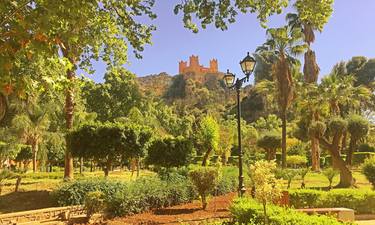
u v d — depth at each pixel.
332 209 10.41
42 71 6.50
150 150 21.72
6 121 24.66
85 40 5.92
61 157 41.19
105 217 12.02
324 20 6.73
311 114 36.53
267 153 44.91
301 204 13.45
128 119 45.56
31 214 11.07
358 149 48.69
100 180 14.51
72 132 16.72
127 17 7.37
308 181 25.66
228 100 129.38
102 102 55.75
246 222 7.64
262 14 6.59
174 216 12.10
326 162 43.41
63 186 13.93
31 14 3.89
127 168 45.03
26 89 4.64
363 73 69.25
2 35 3.88
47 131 34.72
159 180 15.47
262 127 67.69
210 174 13.77
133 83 58.88
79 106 34.69
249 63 12.31
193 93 139.12
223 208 13.64
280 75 31.47
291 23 38.69
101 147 16.38
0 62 3.79
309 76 40.69
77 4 4.23
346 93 35.69
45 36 4.04
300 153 48.66
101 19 7.57
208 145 28.03
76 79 7.70
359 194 13.32
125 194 12.75
